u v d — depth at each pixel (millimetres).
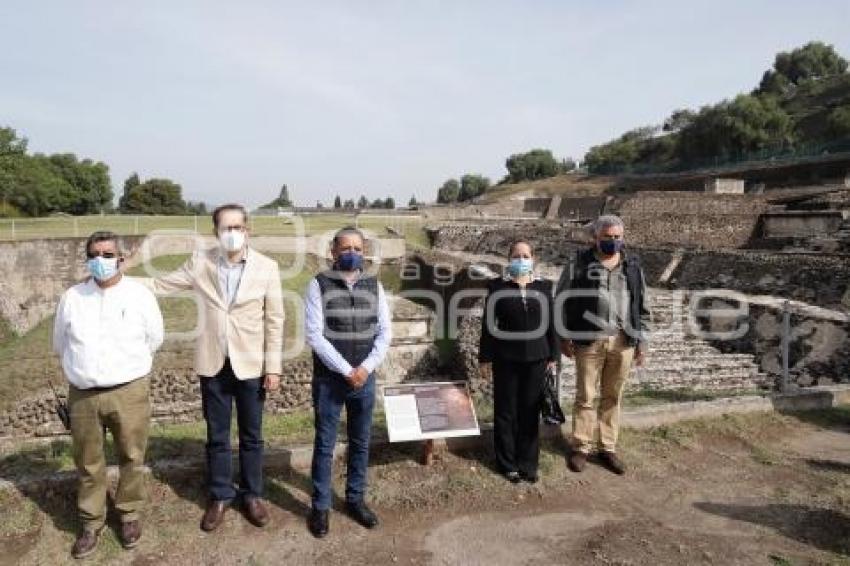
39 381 11062
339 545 3734
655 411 5785
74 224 25531
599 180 62594
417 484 4484
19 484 3969
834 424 6105
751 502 4422
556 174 81000
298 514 4047
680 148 62500
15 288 17578
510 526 4031
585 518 4156
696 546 3822
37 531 3682
